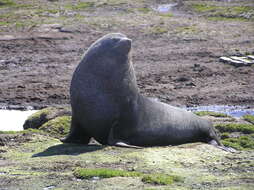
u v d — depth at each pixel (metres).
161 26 181.75
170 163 40.03
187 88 103.25
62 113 63.25
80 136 48.41
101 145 46.41
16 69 119.94
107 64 45.78
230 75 114.88
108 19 194.50
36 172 37.44
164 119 49.19
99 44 46.59
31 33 163.50
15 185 34.12
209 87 104.38
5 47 143.00
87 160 40.47
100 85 45.62
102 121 45.94
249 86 105.06
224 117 67.81
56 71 118.12
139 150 44.12
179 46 150.25
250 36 164.75
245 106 90.88
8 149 46.44
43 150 45.66
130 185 33.56
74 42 153.62
